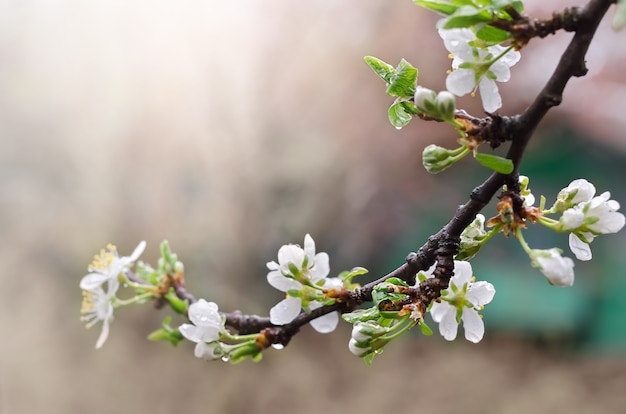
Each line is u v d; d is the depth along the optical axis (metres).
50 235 2.03
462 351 2.00
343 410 1.73
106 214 2.00
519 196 0.43
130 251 1.94
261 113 1.84
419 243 1.91
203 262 1.84
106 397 1.74
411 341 2.06
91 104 1.95
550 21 0.41
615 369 1.84
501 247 1.98
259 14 1.74
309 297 0.47
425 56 1.63
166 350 1.85
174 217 1.90
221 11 1.74
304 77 1.78
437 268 0.44
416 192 1.81
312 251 0.47
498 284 1.97
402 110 0.44
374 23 1.69
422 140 1.74
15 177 2.05
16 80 2.01
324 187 1.83
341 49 1.72
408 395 1.80
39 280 2.02
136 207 1.96
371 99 1.75
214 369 1.78
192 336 0.48
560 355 1.95
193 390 1.74
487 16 0.41
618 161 1.84
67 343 1.92
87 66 1.92
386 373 1.89
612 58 1.63
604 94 1.68
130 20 1.80
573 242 0.44
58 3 1.88
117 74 1.91
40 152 2.04
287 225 1.85
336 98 1.78
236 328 0.49
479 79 0.43
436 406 1.75
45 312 1.97
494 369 1.90
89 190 2.02
